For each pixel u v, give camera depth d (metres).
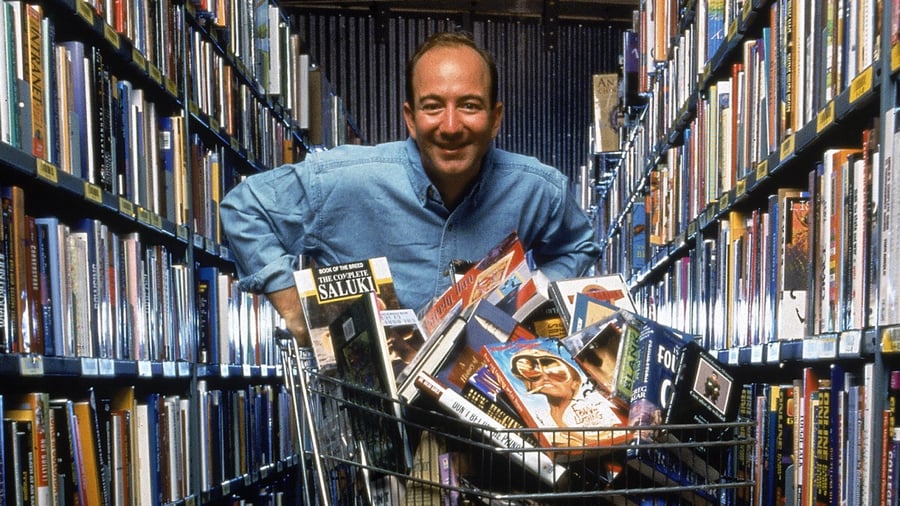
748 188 2.61
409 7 8.47
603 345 1.42
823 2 2.00
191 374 3.38
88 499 2.35
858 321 1.76
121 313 2.68
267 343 4.56
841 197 1.86
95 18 2.52
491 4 8.55
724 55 3.02
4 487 1.90
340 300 1.56
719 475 1.41
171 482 3.08
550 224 1.96
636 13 5.73
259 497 4.30
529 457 1.34
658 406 1.37
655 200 4.59
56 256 2.21
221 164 3.92
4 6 2.00
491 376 1.38
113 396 2.77
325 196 1.80
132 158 2.86
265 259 1.84
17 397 2.08
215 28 4.01
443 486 1.31
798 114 2.17
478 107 1.60
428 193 1.79
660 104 4.53
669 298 4.04
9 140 1.99
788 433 2.19
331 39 8.37
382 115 8.38
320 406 1.54
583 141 8.62
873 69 1.65
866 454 1.67
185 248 3.52
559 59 8.65
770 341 2.33
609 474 1.35
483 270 1.55
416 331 1.53
